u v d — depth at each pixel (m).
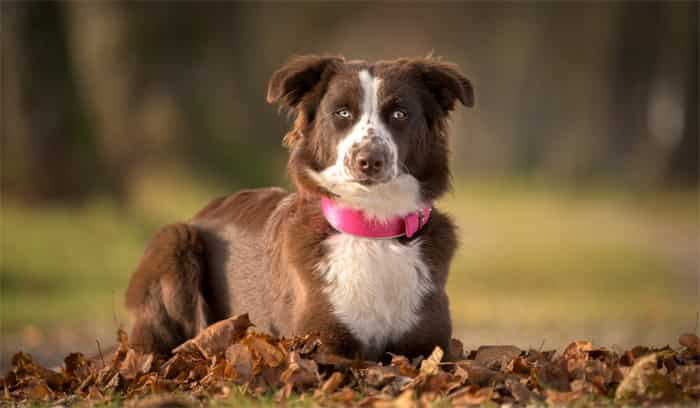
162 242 7.83
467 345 11.66
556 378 6.38
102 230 21.47
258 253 7.37
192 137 28.81
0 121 23.03
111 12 28.81
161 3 28.94
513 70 60.19
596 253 24.08
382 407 5.70
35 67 22.97
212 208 8.18
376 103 6.68
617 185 43.03
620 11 44.94
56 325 14.41
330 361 6.44
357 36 62.44
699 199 36.78
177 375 6.93
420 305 6.78
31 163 22.84
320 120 6.83
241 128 31.27
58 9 23.38
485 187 48.81
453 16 60.66
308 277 6.74
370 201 6.66
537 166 54.97
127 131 28.36
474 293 19.16
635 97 45.09
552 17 53.22
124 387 6.93
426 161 6.89
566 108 52.78
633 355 6.79
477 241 26.95
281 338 6.62
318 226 6.82
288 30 50.97
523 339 12.35
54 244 19.97
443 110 7.08
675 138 40.16
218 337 7.00
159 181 27.86
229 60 32.34
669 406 5.80
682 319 14.82
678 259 23.48
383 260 6.69
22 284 17.80
